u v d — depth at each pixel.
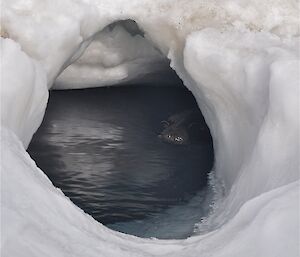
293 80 3.45
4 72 3.92
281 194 2.65
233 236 2.66
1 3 4.91
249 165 3.77
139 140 6.64
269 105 3.64
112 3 5.78
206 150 6.41
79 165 5.72
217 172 5.29
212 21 5.44
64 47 5.29
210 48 4.93
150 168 5.78
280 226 2.39
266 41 4.80
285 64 3.60
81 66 7.77
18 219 2.43
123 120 7.39
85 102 8.10
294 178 3.02
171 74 8.55
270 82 3.61
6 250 2.17
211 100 5.16
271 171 3.33
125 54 7.84
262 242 2.40
